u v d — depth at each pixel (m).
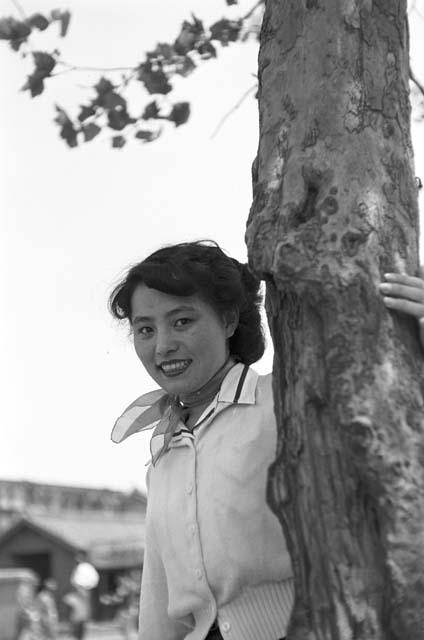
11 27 4.77
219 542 2.84
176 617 2.99
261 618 2.84
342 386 2.24
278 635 2.83
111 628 36.56
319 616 2.25
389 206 2.37
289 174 2.39
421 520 2.18
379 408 2.22
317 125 2.39
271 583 2.84
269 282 2.42
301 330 2.33
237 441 2.88
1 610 21.59
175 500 2.96
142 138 5.00
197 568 2.88
